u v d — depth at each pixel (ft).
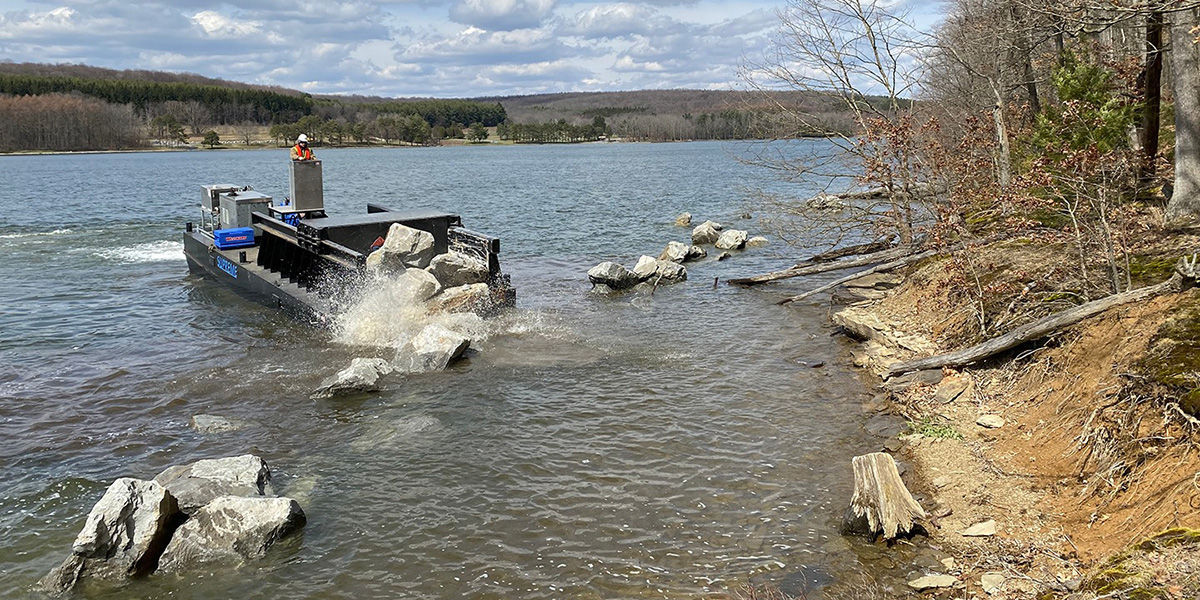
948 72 76.54
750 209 99.81
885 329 46.80
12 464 33.04
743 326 52.95
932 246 51.03
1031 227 44.98
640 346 48.62
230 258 68.18
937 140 61.77
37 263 82.89
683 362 45.11
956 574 23.34
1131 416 26.35
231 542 25.90
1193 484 22.63
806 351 46.62
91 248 94.68
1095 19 40.65
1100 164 39.55
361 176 276.41
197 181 246.88
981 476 28.96
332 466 32.45
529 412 37.81
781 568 24.32
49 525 28.27
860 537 25.81
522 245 95.04
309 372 44.86
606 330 52.75
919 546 25.09
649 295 63.93
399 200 168.76
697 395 39.58
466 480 30.83
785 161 69.51
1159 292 31.22
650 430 35.22
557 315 57.26
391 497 29.63
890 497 25.96
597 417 36.96
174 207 153.28
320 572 24.91
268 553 25.99
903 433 33.78
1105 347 30.76
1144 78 55.11
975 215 55.16
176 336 52.80
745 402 38.42
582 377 42.83
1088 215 43.93
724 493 29.25
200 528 26.27
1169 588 18.93
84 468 32.68
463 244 63.10
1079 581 21.29
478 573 24.64
